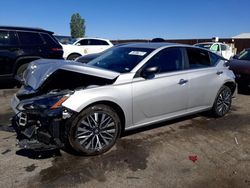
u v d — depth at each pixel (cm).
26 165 340
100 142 374
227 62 571
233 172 342
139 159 366
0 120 509
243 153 397
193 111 496
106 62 455
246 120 549
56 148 346
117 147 399
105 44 1553
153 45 473
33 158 358
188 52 491
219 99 546
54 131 336
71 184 304
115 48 509
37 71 406
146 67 418
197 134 462
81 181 311
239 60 862
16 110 375
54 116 332
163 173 334
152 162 359
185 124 511
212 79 516
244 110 625
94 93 360
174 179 322
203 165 357
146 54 436
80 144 355
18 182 304
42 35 841
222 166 356
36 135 347
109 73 379
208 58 530
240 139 449
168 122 515
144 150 393
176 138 441
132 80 398
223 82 537
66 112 338
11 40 786
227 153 395
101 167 342
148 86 412
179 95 457
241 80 778
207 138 447
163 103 436
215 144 425
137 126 416
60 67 374
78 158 362
